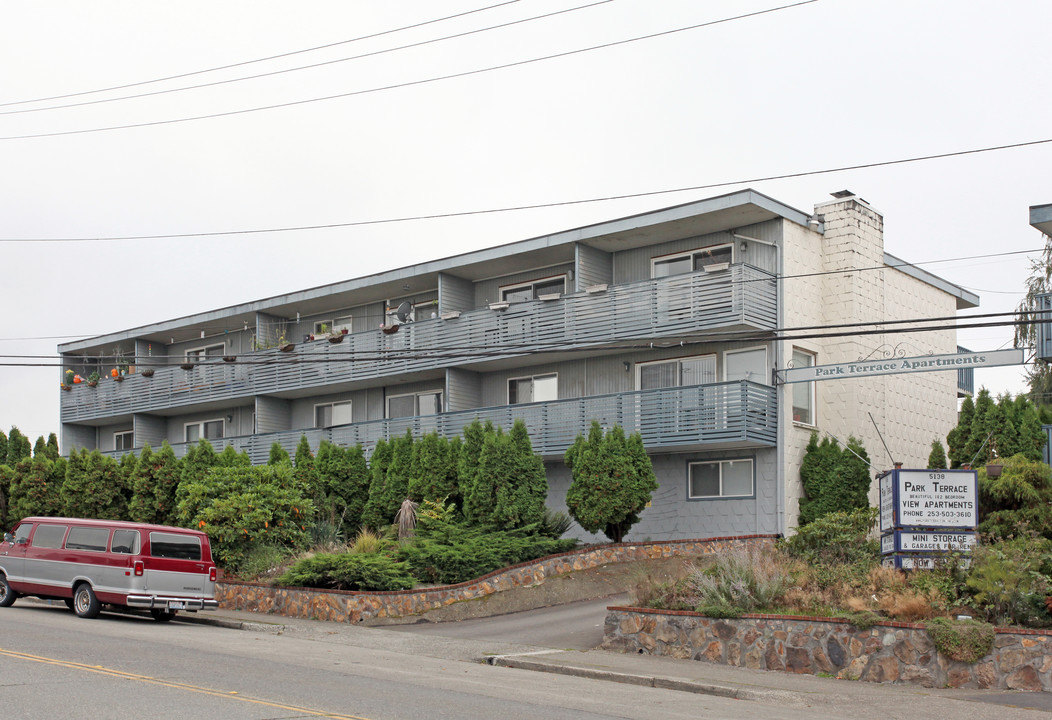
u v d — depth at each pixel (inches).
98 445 1893.5
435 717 425.4
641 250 1232.8
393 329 1354.6
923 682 575.8
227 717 407.8
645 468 1030.4
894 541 670.5
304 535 1049.5
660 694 551.2
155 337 1758.1
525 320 1267.2
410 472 1167.6
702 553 1008.2
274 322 1595.7
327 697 468.4
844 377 995.3
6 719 396.2
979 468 894.4
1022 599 593.0
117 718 401.1
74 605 840.9
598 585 928.9
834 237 1172.5
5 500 1369.3
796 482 1101.1
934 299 1311.5
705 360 1152.8
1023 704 521.0
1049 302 960.3
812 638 618.2
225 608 945.5
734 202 1074.7
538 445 1211.2
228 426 1690.5
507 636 762.2
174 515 1218.0
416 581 884.6
